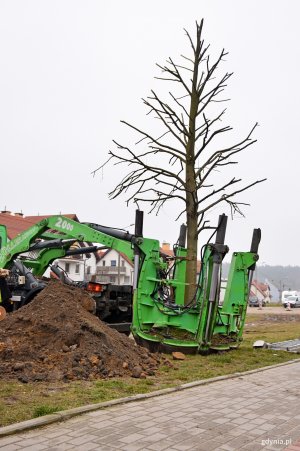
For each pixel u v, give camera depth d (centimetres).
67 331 896
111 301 1375
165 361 974
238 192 1277
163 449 484
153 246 1200
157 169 1289
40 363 829
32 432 517
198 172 1289
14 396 646
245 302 1303
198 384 802
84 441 495
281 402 696
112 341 940
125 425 554
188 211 1294
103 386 733
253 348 1339
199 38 1279
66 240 1493
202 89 1288
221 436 534
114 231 1288
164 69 1280
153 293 1189
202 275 1167
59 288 1066
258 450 495
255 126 1268
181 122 1279
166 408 638
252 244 1322
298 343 1516
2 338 910
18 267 1411
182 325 1166
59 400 636
